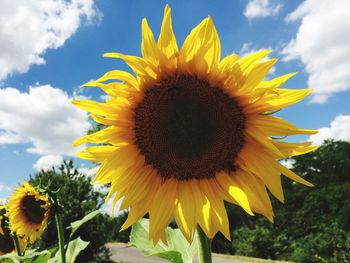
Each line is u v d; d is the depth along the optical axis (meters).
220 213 0.27
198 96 0.28
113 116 0.28
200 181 0.29
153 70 0.26
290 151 0.26
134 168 0.29
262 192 0.27
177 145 0.29
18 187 0.49
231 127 0.28
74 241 0.45
